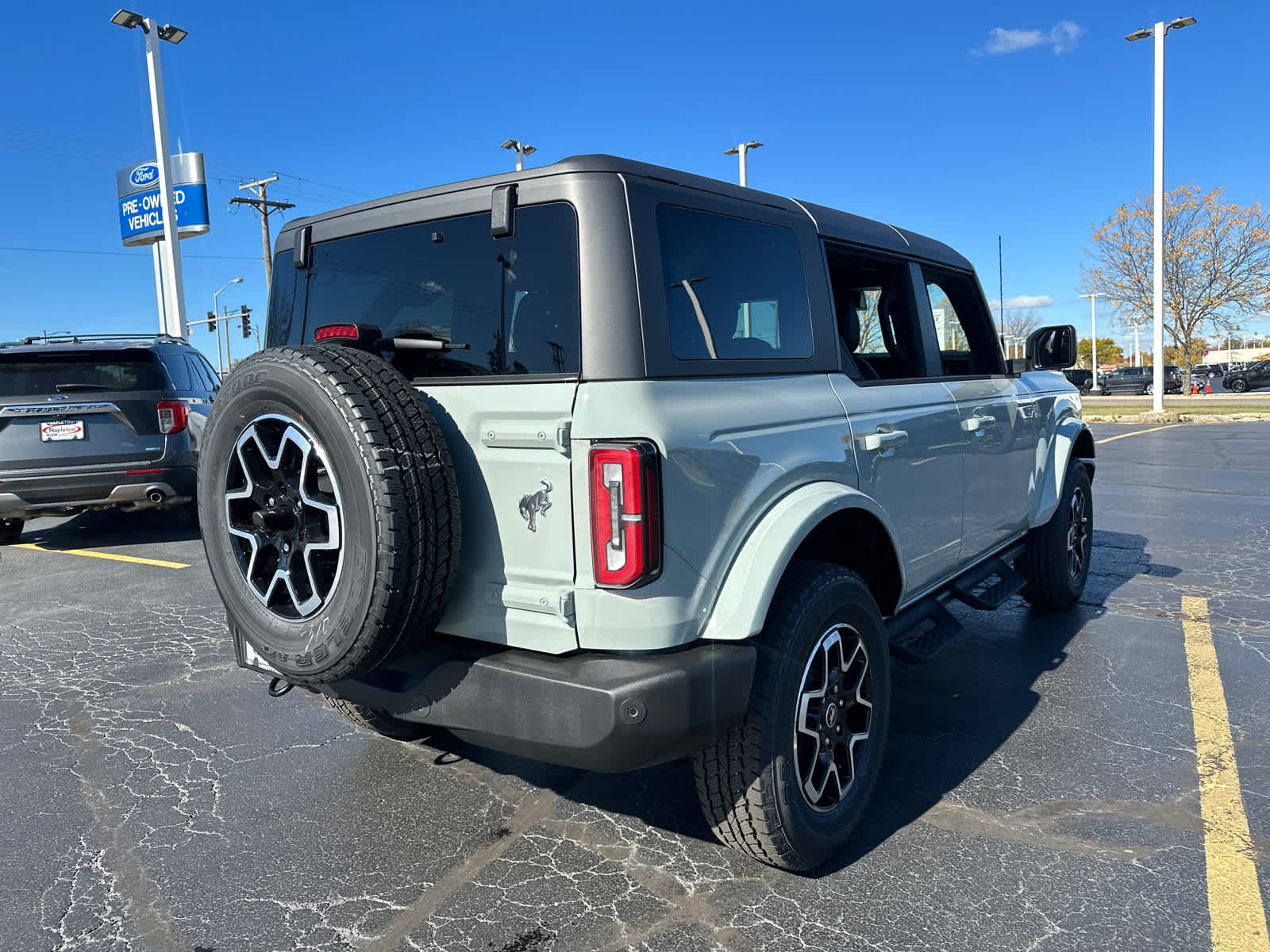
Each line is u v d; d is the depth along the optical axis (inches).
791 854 102.0
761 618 93.4
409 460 87.6
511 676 90.0
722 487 94.7
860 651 113.2
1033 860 108.6
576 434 87.5
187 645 206.5
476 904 101.9
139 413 305.6
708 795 101.0
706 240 102.7
